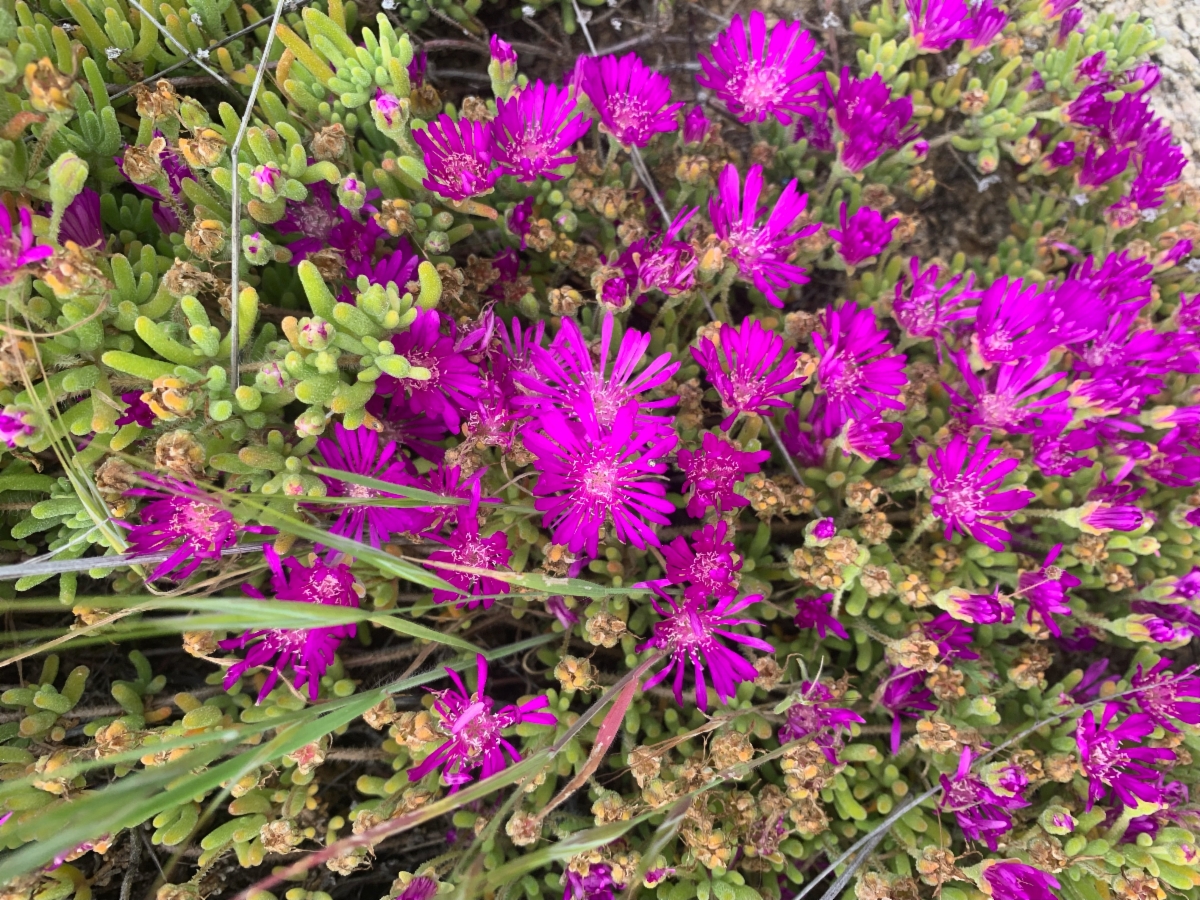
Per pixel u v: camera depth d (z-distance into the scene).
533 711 0.18
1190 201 0.26
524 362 0.19
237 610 0.13
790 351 0.19
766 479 0.21
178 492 0.16
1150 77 0.25
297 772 0.19
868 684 0.22
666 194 0.24
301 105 0.21
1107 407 0.21
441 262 0.20
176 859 0.18
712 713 0.21
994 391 0.21
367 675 0.22
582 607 0.21
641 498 0.18
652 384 0.19
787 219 0.20
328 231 0.20
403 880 0.19
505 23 0.26
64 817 0.11
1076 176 0.25
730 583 0.18
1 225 0.15
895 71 0.25
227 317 0.18
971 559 0.23
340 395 0.17
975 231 0.27
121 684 0.19
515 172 0.19
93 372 0.17
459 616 0.20
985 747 0.21
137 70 0.21
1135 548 0.22
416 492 0.16
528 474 0.19
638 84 0.20
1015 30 0.26
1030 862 0.19
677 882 0.20
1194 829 0.20
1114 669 0.25
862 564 0.20
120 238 0.20
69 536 0.18
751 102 0.22
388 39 0.19
